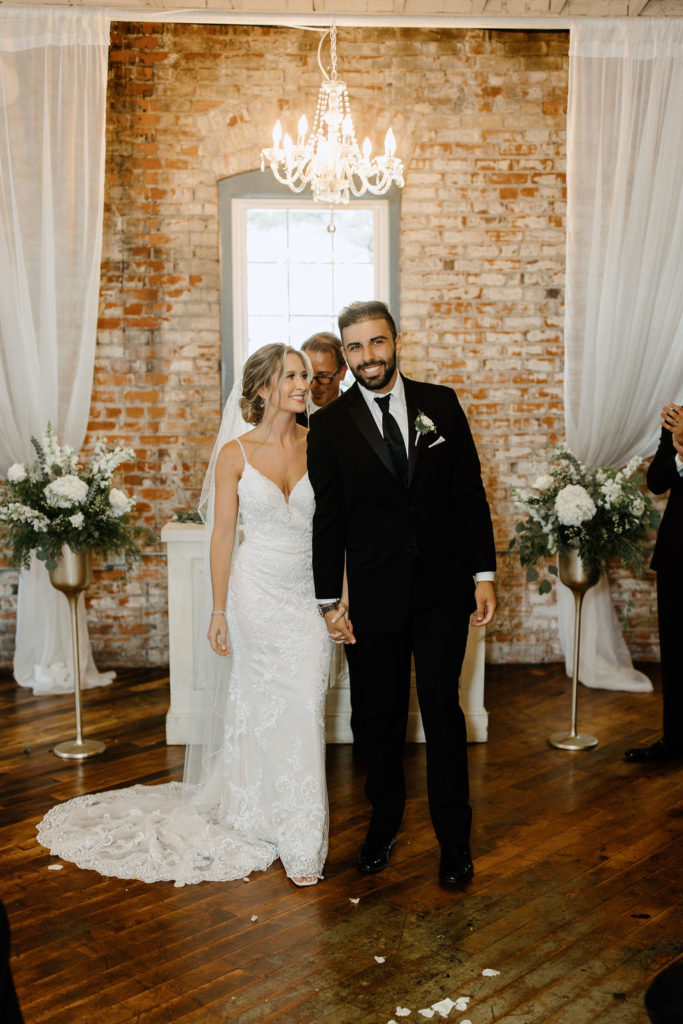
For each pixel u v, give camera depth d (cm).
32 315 451
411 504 288
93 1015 236
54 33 427
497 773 387
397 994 243
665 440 383
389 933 272
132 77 507
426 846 326
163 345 524
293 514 318
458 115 516
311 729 311
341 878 305
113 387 526
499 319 528
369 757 308
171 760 403
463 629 293
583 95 436
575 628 417
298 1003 240
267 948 265
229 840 321
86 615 528
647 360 466
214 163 514
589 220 449
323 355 413
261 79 510
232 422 357
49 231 443
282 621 317
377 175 519
